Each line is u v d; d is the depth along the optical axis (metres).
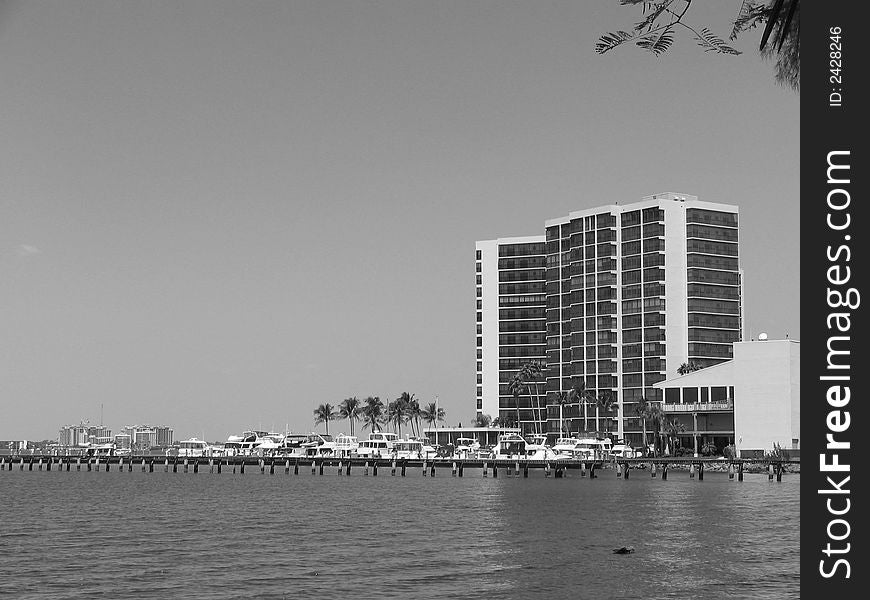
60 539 76.06
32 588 52.16
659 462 189.50
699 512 96.75
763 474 179.12
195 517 96.94
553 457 199.75
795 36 9.48
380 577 55.22
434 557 63.50
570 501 114.69
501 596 49.12
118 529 84.38
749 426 189.38
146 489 153.62
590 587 51.50
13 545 71.88
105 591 51.22
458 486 154.00
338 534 78.62
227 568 58.97
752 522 85.62
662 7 8.51
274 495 134.75
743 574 55.41
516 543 71.19
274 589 51.50
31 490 152.12
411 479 184.38
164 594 50.25
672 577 54.56
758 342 189.12
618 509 101.56
